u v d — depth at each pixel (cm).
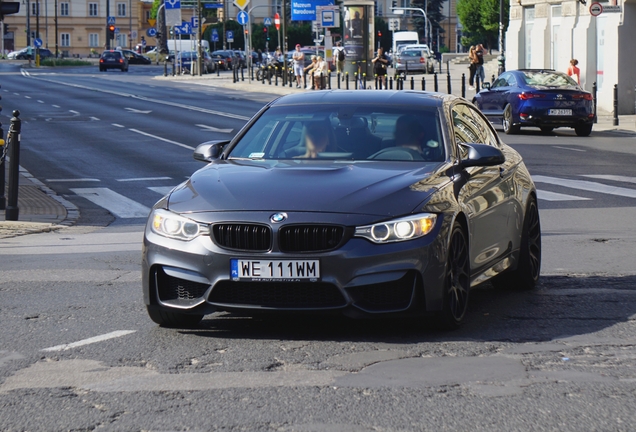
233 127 2978
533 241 852
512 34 4491
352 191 642
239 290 628
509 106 2719
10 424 482
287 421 481
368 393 527
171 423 480
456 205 664
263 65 6588
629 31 3519
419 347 627
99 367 587
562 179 1717
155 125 3042
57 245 1122
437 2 13225
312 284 618
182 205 654
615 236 1133
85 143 2505
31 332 681
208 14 13225
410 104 782
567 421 481
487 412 495
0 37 13575
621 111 3528
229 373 569
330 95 814
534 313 739
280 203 631
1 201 1400
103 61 8594
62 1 13762
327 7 4966
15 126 1303
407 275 623
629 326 692
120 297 809
